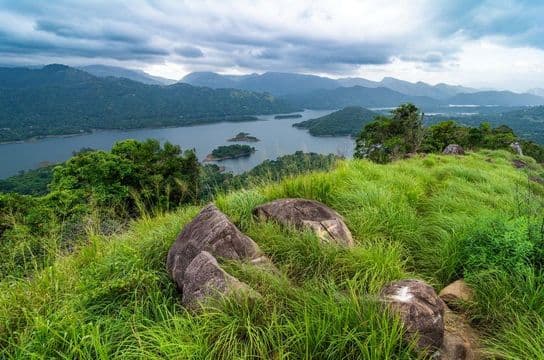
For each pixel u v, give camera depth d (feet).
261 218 16.11
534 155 128.26
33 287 11.25
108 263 11.96
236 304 9.36
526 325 9.16
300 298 9.81
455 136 107.55
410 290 9.17
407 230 15.90
